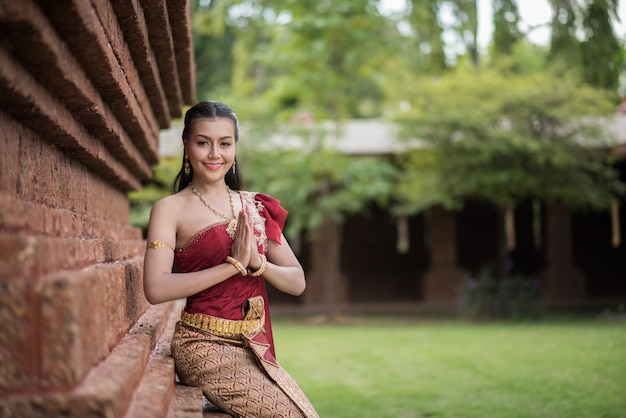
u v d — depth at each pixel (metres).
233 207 2.97
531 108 14.05
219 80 22.05
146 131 4.23
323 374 7.47
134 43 2.98
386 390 6.40
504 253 15.16
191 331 2.84
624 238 20.27
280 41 16.36
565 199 14.80
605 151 14.85
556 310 16.39
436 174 14.61
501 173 14.04
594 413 5.15
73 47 2.07
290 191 14.66
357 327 13.32
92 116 2.64
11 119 2.04
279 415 2.71
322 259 19.05
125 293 2.67
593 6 15.14
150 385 2.14
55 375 1.54
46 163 2.48
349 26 14.73
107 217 4.34
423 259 20.36
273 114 15.01
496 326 12.91
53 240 1.74
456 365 7.89
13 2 1.53
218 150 2.92
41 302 1.54
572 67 15.37
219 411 2.80
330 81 15.06
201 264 2.85
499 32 15.96
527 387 6.32
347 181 15.20
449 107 14.14
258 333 2.89
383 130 17.19
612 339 10.05
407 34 16.52
